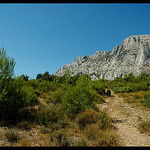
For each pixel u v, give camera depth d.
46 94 11.41
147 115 7.39
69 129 4.79
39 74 43.09
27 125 4.79
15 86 5.94
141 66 109.31
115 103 11.82
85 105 6.74
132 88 19.92
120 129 5.56
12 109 5.48
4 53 5.64
